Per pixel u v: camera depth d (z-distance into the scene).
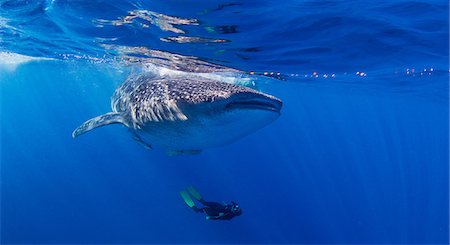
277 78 15.43
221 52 10.45
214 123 4.54
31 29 10.56
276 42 9.30
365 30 8.33
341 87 20.95
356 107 38.44
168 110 4.95
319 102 35.62
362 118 51.81
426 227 43.25
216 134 4.76
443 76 13.42
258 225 37.62
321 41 9.14
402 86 17.95
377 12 7.34
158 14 7.82
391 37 8.64
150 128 5.65
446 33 8.20
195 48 10.22
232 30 8.53
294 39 9.02
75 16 8.64
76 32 10.07
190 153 5.78
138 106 5.83
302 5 7.07
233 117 4.31
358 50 9.75
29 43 13.30
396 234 39.25
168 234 36.56
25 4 8.18
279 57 10.76
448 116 37.81
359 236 37.41
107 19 8.63
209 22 8.05
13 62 21.25
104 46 11.53
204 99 4.35
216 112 4.36
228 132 4.65
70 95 45.53
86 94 41.94
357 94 26.64
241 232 36.09
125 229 37.03
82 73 24.20
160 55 11.38
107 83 27.33
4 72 27.64
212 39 9.27
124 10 7.83
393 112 40.56
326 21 7.85
